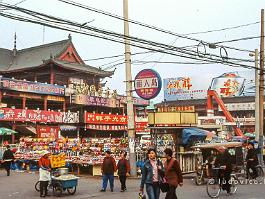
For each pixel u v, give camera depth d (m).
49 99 44.94
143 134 45.75
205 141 23.48
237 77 72.62
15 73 55.94
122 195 15.52
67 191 16.56
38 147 28.78
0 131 32.06
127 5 22.45
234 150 19.66
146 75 21.52
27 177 22.75
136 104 59.19
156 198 10.50
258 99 27.89
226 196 14.44
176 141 22.77
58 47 57.91
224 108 48.75
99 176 23.27
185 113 22.72
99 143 29.77
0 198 15.11
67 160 24.62
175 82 79.88
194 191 16.00
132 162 21.97
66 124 45.88
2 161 23.78
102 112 54.66
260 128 27.48
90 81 58.72
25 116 40.19
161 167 10.57
